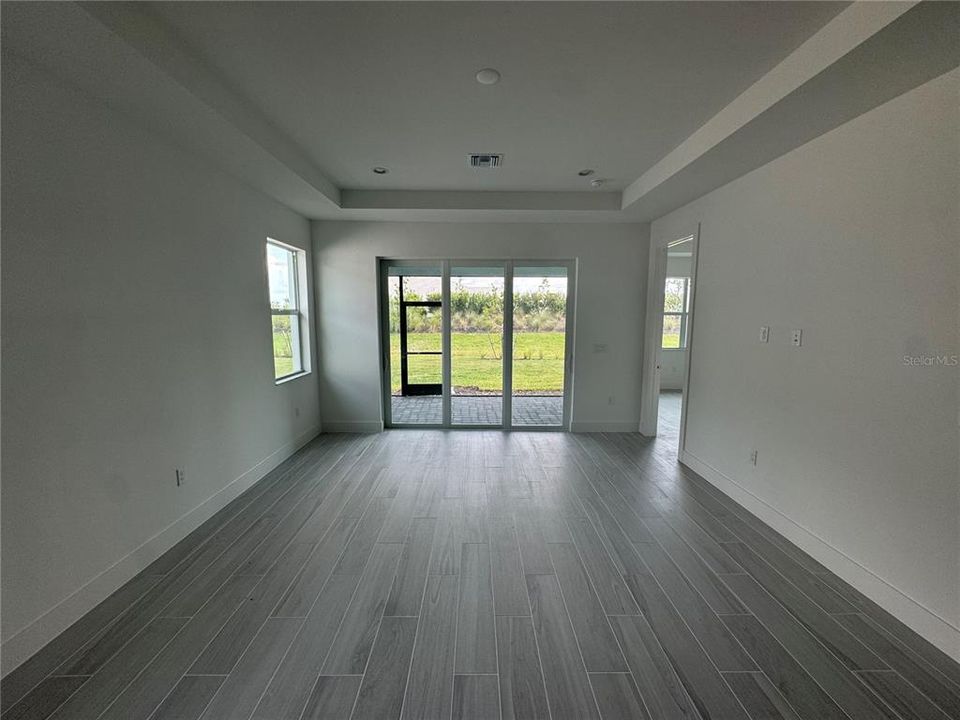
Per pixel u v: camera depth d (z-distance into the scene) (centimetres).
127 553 222
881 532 205
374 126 272
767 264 286
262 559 244
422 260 502
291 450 426
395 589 218
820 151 240
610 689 159
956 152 171
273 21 172
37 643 174
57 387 183
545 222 478
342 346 494
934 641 181
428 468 390
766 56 193
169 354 253
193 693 156
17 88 166
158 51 175
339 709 151
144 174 232
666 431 521
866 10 154
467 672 167
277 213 391
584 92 228
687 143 288
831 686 161
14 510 166
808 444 252
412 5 163
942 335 178
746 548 258
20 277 168
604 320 497
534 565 239
